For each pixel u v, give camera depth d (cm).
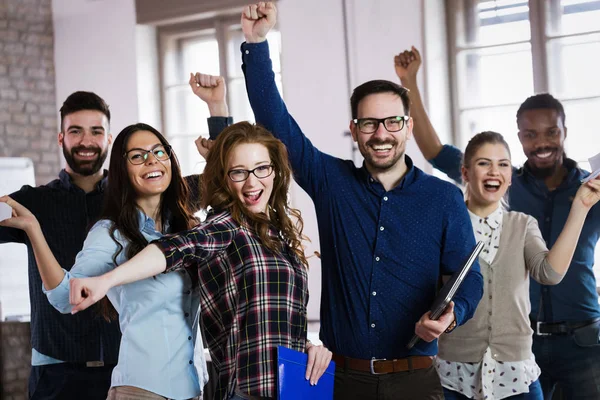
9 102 606
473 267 248
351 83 471
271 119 258
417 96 441
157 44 568
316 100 484
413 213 249
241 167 206
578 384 332
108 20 583
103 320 319
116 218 231
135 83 572
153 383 217
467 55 435
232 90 543
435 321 220
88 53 594
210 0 538
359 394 246
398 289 246
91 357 319
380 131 247
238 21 536
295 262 210
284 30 491
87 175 338
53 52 609
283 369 196
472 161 309
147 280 220
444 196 251
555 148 361
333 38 474
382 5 454
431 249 248
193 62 558
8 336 504
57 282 217
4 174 587
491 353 285
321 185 259
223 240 196
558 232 349
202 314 203
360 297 248
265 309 198
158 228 243
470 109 435
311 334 458
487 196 305
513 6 420
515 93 421
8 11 607
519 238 296
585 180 287
